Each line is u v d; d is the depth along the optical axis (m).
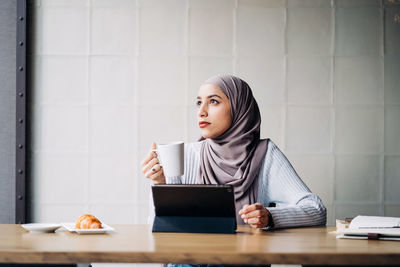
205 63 2.69
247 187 1.99
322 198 2.69
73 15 2.70
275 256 1.09
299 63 2.70
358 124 2.70
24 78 2.64
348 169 2.70
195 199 1.43
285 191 1.93
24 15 2.65
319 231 1.51
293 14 2.71
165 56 2.69
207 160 2.10
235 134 2.10
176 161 1.53
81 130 2.69
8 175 2.67
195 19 2.69
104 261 1.11
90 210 2.68
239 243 1.23
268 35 2.70
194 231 1.44
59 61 2.69
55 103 2.69
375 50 2.71
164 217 1.47
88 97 2.69
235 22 2.70
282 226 1.55
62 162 2.69
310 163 2.69
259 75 2.70
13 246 1.18
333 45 2.71
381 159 2.70
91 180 2.68
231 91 2.11
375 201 2.69
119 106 2.69
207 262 1.10
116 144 2.69
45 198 2.68
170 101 2.69
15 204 2.62
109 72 2.69
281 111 2.70
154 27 2.70
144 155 2.68
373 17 2.71
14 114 2.68
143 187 2.68
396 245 1.23
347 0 2.71
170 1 2.70
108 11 2.69
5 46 2.68
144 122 2.69
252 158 2.03
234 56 2.69
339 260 1.10
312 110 2.70
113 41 2.70
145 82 2.69
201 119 2.12
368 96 2.70
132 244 1.21
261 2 2.70
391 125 2.70
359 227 1.39
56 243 1.23
